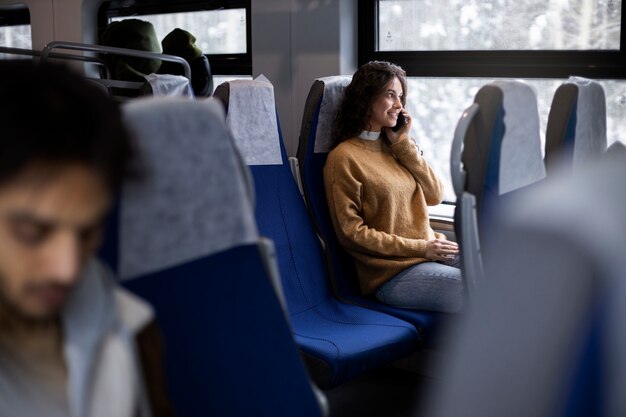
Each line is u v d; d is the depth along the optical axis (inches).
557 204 14.8
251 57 163.0
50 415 27.1
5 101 22.9
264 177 104.3
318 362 88.5
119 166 24.9
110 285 29.8
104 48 135.6
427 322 101.7
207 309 44.7
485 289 14.8
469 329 14.6
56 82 24.0
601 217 14.5
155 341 33.0
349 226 107.6
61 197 23.0
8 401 26.4
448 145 139.7
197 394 44.2
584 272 13.7
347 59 145.8
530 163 78.5
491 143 73.7
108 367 28.1
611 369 13.4
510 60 129.9
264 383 47.3
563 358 13.4
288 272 102.7
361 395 117.0
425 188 115.4
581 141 84.8
